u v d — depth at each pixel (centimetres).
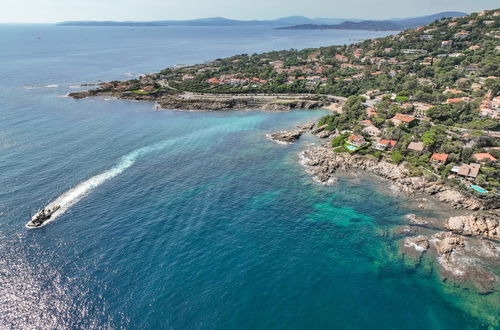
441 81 19825
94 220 7925
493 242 7619
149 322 5438
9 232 7394
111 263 6600
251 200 9206
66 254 6800
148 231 7606
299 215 8600
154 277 6303
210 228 7831
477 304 5988
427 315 5775
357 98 18425
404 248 7400
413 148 11831
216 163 11625
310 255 7119
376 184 10481
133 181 9956
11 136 12938
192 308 5716
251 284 6269
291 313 5725
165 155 12125
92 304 5716
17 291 5922
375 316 5738
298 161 12088
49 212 8019
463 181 9962
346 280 6481
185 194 9338
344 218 8538
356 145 12938
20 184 9381
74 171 10362
